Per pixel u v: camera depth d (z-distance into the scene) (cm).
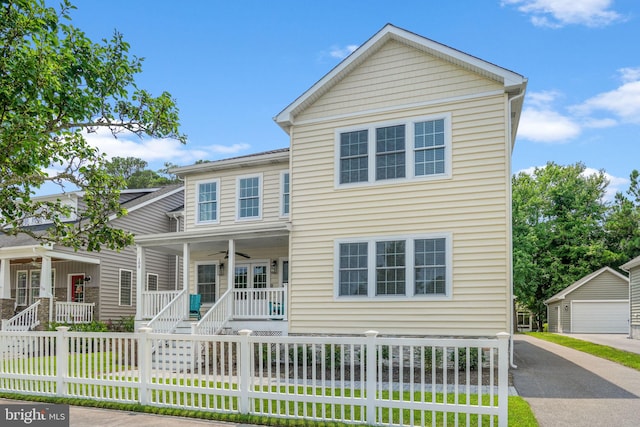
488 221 1353
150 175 5925
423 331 1385
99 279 2270
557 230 4478
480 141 1388
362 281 1473
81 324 2048
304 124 1602
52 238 1111
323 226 1538
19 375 1052
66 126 944
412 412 738
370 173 1498
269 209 1952
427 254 1411
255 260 1975
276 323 1562
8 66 782
